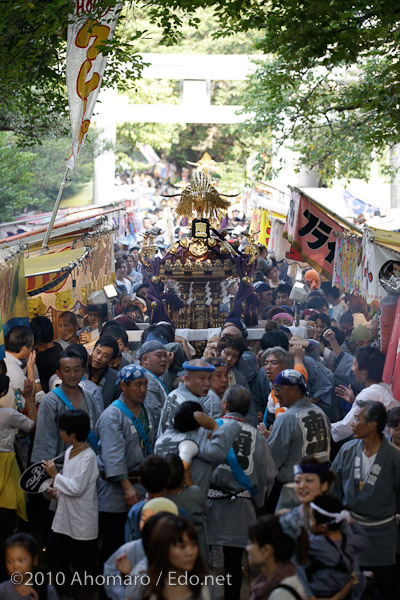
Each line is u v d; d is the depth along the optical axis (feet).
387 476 17.72
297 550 13.41
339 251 32.63
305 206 34.94
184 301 35.50
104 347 22.71
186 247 35.32
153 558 12.21
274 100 52.21
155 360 22.26
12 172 68.80
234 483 18.38
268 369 21.95
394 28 36.58
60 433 20.34
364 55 38.27
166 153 141.90
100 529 21.58
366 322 36.06
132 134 122.93
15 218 69.21
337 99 45.34
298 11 32.50
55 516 18.75
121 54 41.65
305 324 33.12
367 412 17.62
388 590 17.93
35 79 40.86
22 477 18.98
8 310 22.00
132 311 36.50
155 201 120.67
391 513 17.79
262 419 24.58
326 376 25.53
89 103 29.63
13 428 20.52
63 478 18.40
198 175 36.86
